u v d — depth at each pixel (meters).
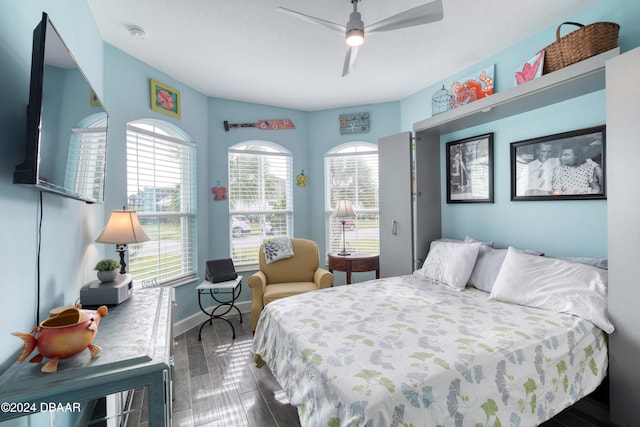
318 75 3.16
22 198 1.11
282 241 3.62
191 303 3.41
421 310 1.99
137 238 1.92
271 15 2.17
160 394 1.00
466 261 2.54
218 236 3.76
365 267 3.56
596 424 1.76
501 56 2.71
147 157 2.99
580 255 2.24
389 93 3.73
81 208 1.86
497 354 1.40
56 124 1.17
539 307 1.94
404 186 3.15
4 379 0.90
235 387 2.19
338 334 1.67
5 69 1.02
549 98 2.25
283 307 2.13
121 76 2.64
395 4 2.05
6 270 0.99
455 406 1.22
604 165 2.09
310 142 4.33
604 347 1.71
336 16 2.19
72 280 1.68
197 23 2.26
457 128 3.06
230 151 3.87
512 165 2.65
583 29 1.89
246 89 3.53
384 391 1.15
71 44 1.73
